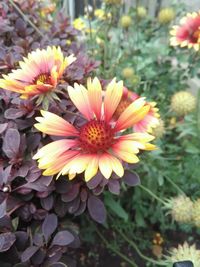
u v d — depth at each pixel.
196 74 0.28
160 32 0.29
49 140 0.17
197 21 0.24
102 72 0.26
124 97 0.18
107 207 0.23
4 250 0.14
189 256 0.18
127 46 0.30
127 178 0.16
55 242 0.15
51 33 0.24
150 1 0.35
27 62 0.16
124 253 0.24
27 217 0.16
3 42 0.23
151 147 0.13
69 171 0.13
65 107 0.17
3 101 0.18
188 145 0.25
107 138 0.14
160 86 0.29
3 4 0.25
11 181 0.15
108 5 0.26
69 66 0.19
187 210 0.19
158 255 0.23
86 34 0.31
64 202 0.16
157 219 0.25
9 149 0.15
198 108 0.23
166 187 0.24
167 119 0.28
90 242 0.24
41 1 0.28
